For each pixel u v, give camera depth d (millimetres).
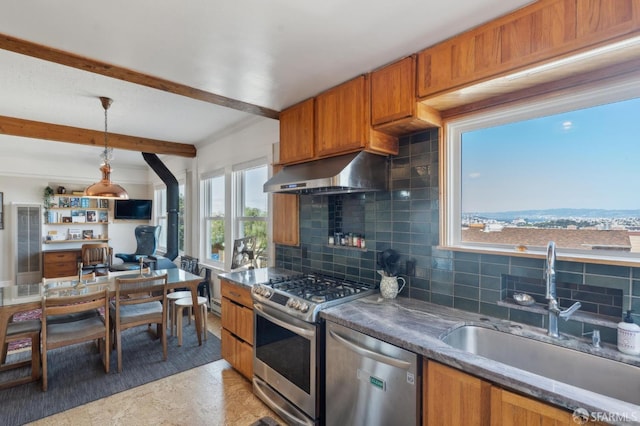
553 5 1301
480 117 1829
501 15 1444
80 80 2547
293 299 2025
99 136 4156
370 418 1600
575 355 1384
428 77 1726
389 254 2143
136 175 7336
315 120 2416
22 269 5996
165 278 3064
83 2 1357
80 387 2500
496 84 1542
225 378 2666
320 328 1899
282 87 2277
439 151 1964
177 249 5352
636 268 1324
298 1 1365
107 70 1993
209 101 2537
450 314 1800
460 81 1587
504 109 1707
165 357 2988
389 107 1913
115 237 7090
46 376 2471
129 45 1718
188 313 4121
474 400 1229
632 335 1288
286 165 2781
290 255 3170
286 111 2701
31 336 2582
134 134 4359
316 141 2402
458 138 1949
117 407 2256
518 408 1117
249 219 3908
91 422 2096
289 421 2055
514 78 1471
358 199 2572
